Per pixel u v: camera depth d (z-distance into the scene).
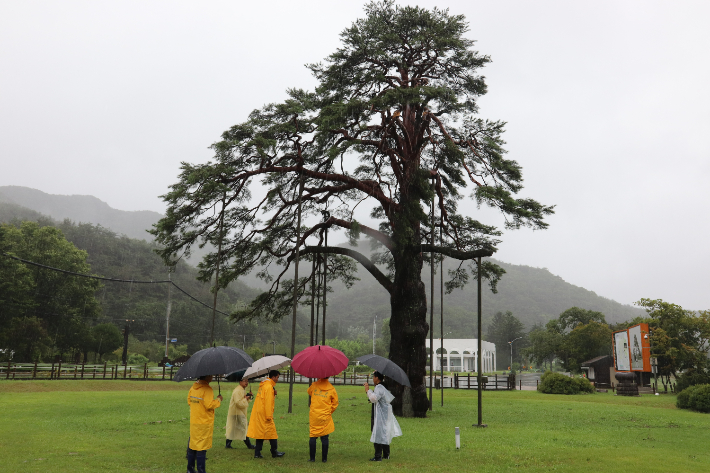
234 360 8.83
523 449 11.48
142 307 121.06
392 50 21.00
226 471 8.82
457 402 26.42
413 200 20.47
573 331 66.88
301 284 27.81
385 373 9.95
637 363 39.41
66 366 56.41
